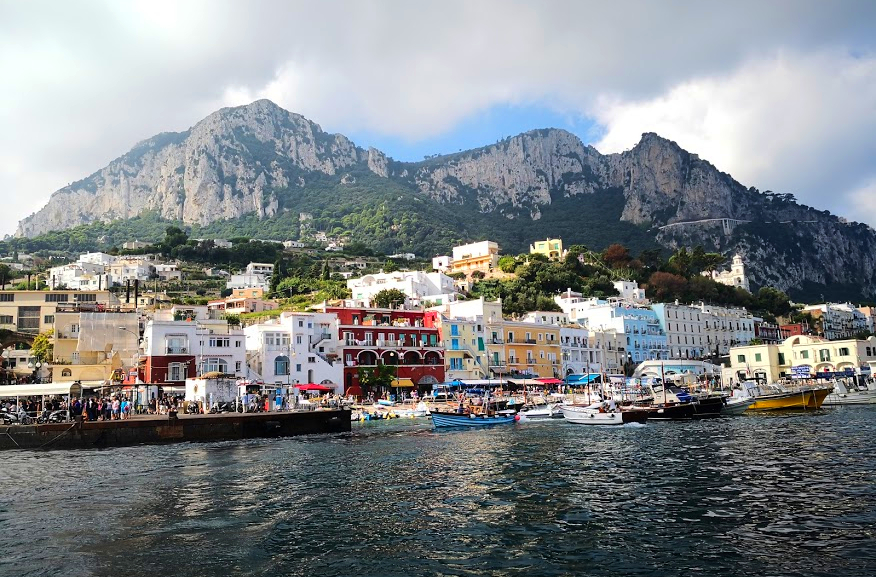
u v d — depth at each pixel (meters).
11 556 27.20
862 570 23.39
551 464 49.00
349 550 27.50
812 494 35.25
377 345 127.06
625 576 23.73
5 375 114.50
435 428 81.88
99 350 109.06
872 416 83.06
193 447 64.06
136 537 29.80
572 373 158.75
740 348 160.50
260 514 33.97
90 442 65.25
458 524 31.39
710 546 26.75
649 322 185.25
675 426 78.19
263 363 111.31
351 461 52.53
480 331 142.75
